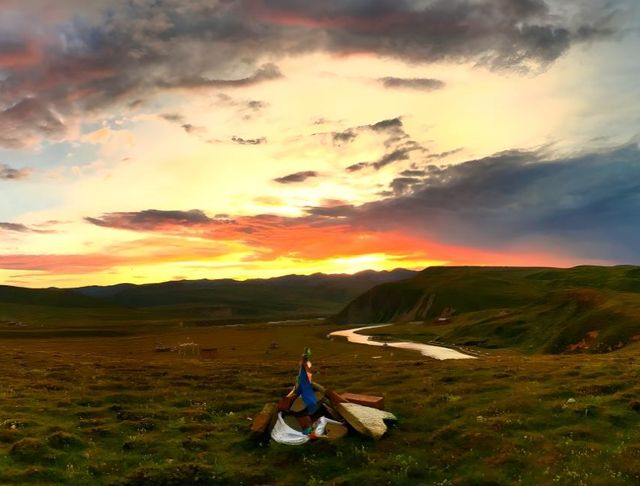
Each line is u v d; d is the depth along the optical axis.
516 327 131.12
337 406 23.27
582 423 23.42
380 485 18.64
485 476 18.80
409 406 27.58
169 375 41.69
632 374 32.28
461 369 39.81
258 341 150.75
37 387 35.97
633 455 19.56
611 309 106.38
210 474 19.55
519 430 23.02
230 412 28.31
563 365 39.72
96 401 30.91
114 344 140.88
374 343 144.00
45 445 21.72
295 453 21.28
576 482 17.95
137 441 22.80
